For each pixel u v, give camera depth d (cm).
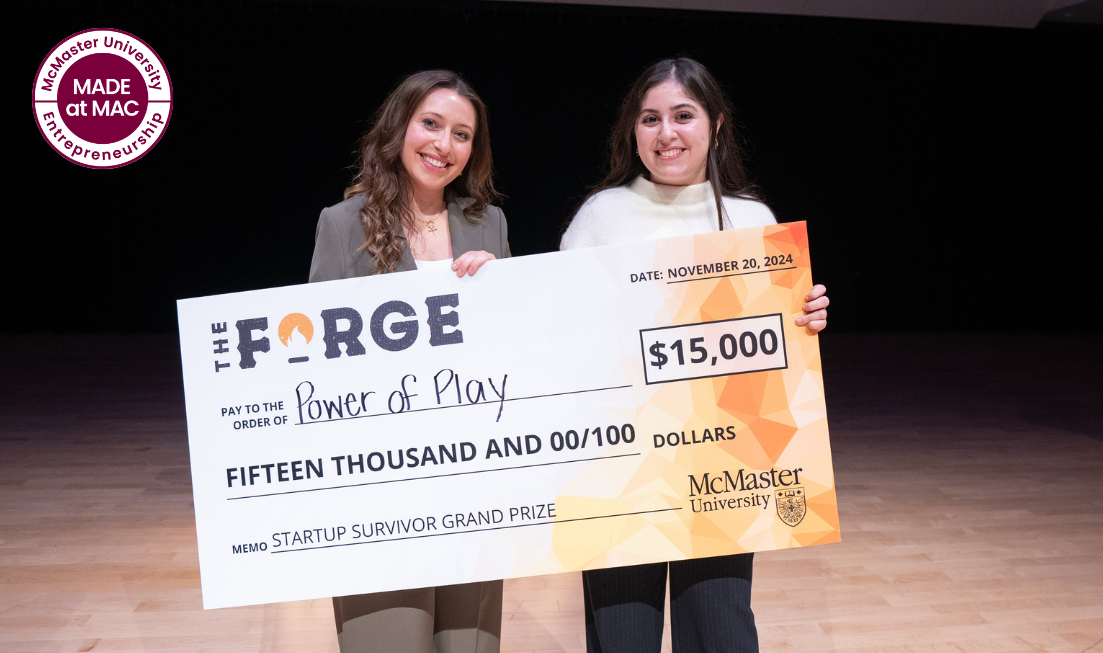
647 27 776
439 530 130
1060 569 259
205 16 750
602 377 131
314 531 129
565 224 153
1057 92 868
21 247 795
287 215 795
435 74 137
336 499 129
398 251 137
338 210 140
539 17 763
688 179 141
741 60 804
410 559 130
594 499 131
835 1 746
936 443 429
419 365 130
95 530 290
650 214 142
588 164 785
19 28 738
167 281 808
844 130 849
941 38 838
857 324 907
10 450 397
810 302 130
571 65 773
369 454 129
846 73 834
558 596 241
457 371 130
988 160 882
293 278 804
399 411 130
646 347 131
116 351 720
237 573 129
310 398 129
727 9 744
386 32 757
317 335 129
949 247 903
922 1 757
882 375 646
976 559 267
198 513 128
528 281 130
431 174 137
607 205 144
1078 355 755
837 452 412
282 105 770
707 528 131
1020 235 908
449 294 130
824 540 131
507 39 763
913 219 889
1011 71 855
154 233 799
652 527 131
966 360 724
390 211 138
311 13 752
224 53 759
